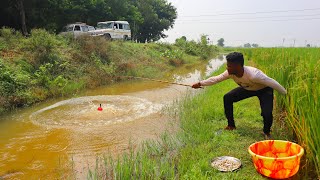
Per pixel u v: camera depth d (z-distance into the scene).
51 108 9.47
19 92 10.12
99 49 16.06
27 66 11.95
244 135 5.75
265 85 5.27
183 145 5.59
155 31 49.09
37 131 7.21
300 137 4.64
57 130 7.21
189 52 30.00
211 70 20.31
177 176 4.36
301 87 4.80
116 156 5.48
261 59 12.36
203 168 4.39
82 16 29.98
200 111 7.33
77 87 12.32
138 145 5.97
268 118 5.32
